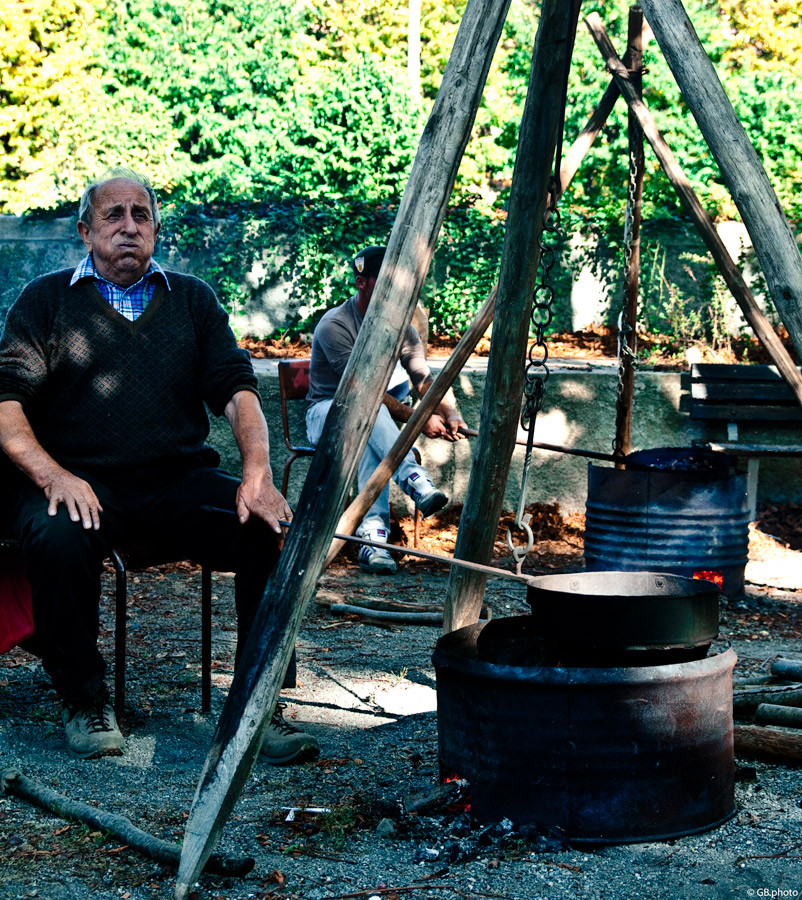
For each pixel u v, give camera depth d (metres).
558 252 9.73
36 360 3.39
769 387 6.80
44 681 3.91
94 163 13.81
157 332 3.49
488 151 15.45
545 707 2.59
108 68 14.24
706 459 5.20
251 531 3.30
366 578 5.86
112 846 2.58
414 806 2.75
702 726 2.66
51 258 10.38
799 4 14.89
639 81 4.79
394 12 18.62
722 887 2.37
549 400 7.03
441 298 9.73
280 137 13.05
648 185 11.44
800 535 6.74
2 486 3.45
